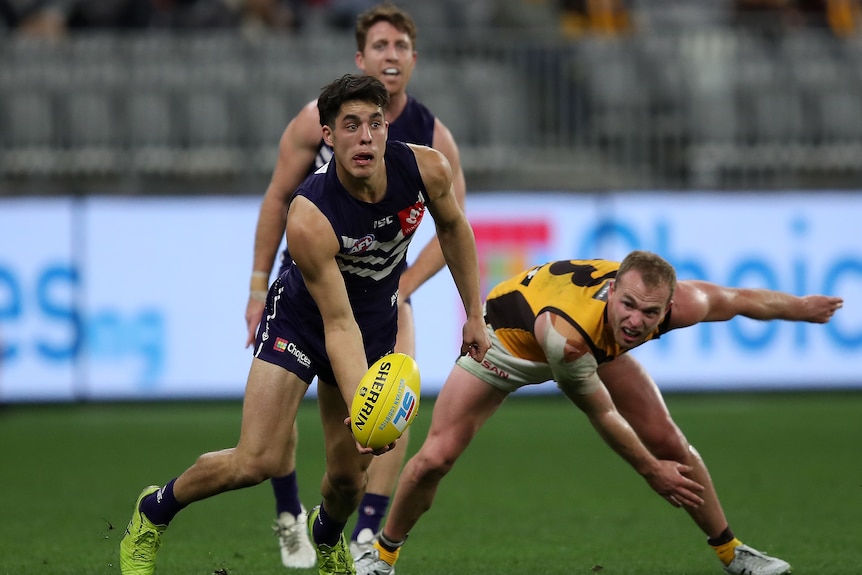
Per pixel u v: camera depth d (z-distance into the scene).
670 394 43.50
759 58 45.66
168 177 43.28
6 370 38.50
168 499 16.59
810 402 43.44
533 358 18.19
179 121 43.44
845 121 45.34
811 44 46.25
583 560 20.53
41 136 42.78
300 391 16.50
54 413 41.94
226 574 18.89
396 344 20.75
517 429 38.28
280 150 20.47
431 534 22.98
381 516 20.39
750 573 18.91
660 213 41.25
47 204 38.84
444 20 48.34
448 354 39.72
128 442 35.38
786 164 44.81
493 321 18.42
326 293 15.60
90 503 26.34
